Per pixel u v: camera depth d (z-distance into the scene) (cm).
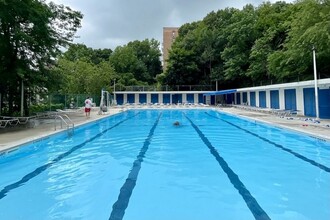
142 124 1883
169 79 5734
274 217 451
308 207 492
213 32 5553
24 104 2077
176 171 730
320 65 2475
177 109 3481
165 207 498
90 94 3853
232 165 789
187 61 5656
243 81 4862
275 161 834
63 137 1315
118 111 2920
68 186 619
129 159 870
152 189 593
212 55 5409
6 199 545
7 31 1642
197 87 5322
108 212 479
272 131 1465
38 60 1950
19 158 895
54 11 2045
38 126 1527
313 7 2173
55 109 2697
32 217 463
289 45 2642
